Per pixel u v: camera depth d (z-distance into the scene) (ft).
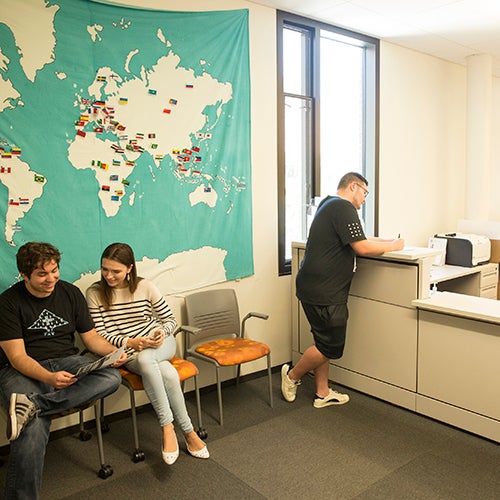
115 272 7.98
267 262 11.39
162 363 7.81
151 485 7.23
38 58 7.80
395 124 14.10
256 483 7.23
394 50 13.79
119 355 6.95
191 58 9.55
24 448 6.11
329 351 9.40
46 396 6.49
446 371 8.79
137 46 8.83
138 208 9.11
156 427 9.08
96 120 8.48
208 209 10.09
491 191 18.10
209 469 7.61
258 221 11.12
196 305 9.78
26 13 7.64
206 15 9.69
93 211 8.59
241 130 10.48
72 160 8.29
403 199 14.65
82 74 8.25
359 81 13.53
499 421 8.13
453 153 16.30
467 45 13.91
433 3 10.75
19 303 7.10
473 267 13.37
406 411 9.52
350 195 9.51
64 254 8.35
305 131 12.26
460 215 16.97
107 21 8.45
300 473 7.47
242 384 11.07
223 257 10.44
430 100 15.16
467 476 7.30
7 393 6.66
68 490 7.13
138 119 8.96
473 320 8.29
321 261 9.18
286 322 11.91
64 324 7.50
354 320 10.32
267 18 10.84
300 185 12.44
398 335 9.50
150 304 8.65
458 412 8.68
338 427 8.91
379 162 13.75
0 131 7.57
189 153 9.69
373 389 10.11
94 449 8.30
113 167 8.75
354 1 10.59
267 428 8.91
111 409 9.25
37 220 8.02
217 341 9.75
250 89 10.64
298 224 12.50
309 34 11.93
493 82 17.53
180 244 9.73
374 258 9.75
